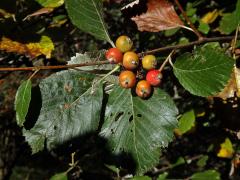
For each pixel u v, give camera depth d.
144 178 0.48
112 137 0.30
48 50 0.37
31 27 0.39
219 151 0.56
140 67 0.29
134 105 0.30
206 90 0.29
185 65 0.29
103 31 0.31
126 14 0.36
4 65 0.45
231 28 0.45
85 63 0.28
